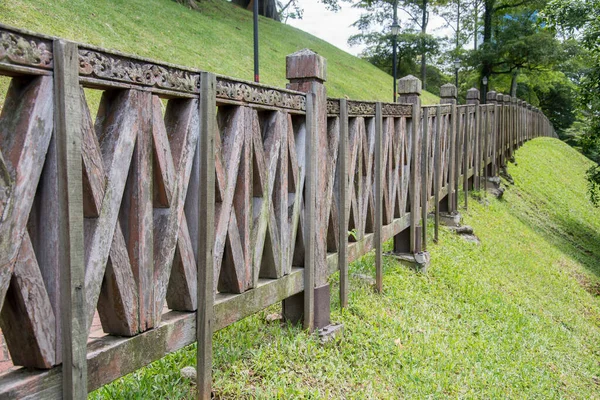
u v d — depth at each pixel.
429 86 51.53
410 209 7.13
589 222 17.80
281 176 3.92
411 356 4.75
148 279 2.61
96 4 16.00
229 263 3.37
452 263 7.88
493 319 6.67
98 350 2.38
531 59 33.62
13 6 11.58
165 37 16.73
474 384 4.77
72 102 2.11
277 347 3.99
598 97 15.66
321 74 4.41
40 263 2.11
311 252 4.36
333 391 3.79
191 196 2.97
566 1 14.00
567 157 28.28
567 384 5.85
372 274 6.27
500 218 12.46
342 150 4.90
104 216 2.32
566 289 9.99
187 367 3.45
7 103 2.05
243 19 29.67
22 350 2.11
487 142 14.01
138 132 2.48
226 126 3.31
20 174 1.95
